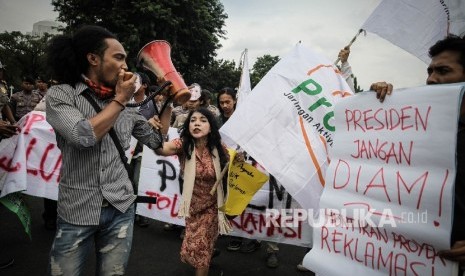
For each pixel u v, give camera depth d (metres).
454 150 1.29
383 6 2.89
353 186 1.67
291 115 2.45
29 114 4.05
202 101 5.10
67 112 1.54
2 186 2.89
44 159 3.98
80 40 1.65
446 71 1.65
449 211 1.28
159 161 4.32
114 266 1.77
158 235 4.37
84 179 1.65
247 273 3.39
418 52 2.73
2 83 5.15
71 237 1.64
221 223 2.72
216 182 2.73
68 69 1.68
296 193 2.30
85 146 1.49
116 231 1.77
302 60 2.63
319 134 2.41
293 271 3.48
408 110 1.48
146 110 3.89
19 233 4.01
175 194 4.23
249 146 2.40
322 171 2.32
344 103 1.77
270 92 2.53
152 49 2.03
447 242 1.27
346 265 1.63
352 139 1.72
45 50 1.71
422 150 1.40
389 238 1.48
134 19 17.50
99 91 1.67
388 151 1.54
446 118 1.33
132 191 1.81
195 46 21.11
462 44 1.61
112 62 1.66
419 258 1.37
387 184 1.51
